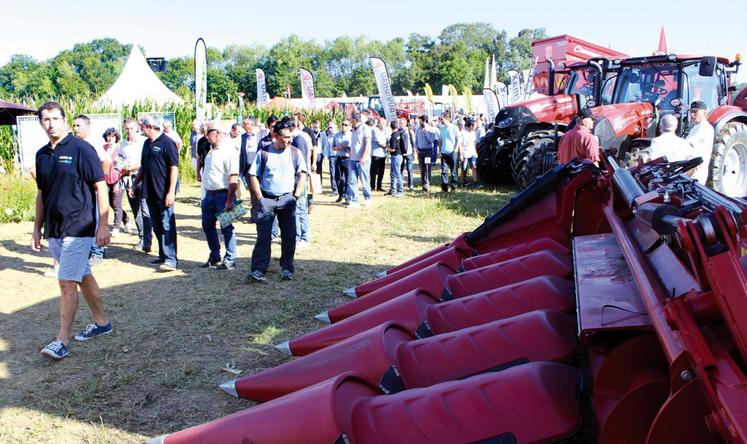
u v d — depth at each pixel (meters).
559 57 15.22
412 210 11.52
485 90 24.12
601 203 4.77
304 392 2.69
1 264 7.93
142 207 8.27
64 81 72.38
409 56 104.69
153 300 6.14
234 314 5.64
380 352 3.19
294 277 6.90
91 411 3.82
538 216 5.13
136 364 4.52
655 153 7.39
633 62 10.91
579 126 7.51
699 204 2.20
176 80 75.38
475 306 3.72
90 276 5.01
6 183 11.87
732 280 1.64
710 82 10.87
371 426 2.53
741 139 10.17
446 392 2.57
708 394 1.75
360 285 6.05
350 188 12.07
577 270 3.23
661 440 1.87
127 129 8.90
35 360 4.66
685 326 1.82
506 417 2.43
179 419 3.69
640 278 2.54
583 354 2.47
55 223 4.69
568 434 2.37
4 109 13.50
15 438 3.51
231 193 7.17
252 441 2.60
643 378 2.34
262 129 14.55
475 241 5.42
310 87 25.50
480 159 14.97
